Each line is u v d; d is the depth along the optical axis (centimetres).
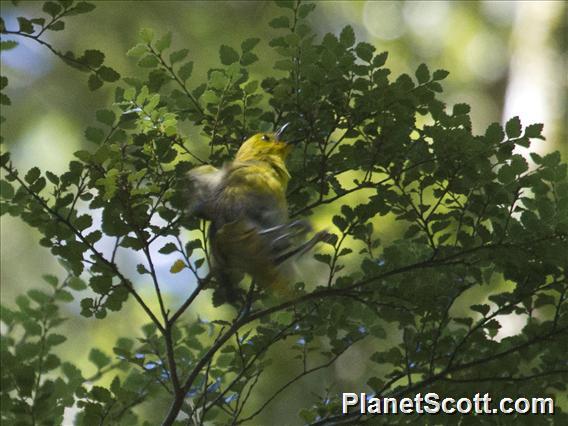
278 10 2616
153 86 980
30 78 2614
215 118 995
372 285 986
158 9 2625
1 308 1129
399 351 1002
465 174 962
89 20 2623
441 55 2627
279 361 1800
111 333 2058
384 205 976
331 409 994
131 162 932
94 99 2586
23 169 2542
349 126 990
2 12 2602
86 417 995
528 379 991
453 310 1844
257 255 845
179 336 1072
